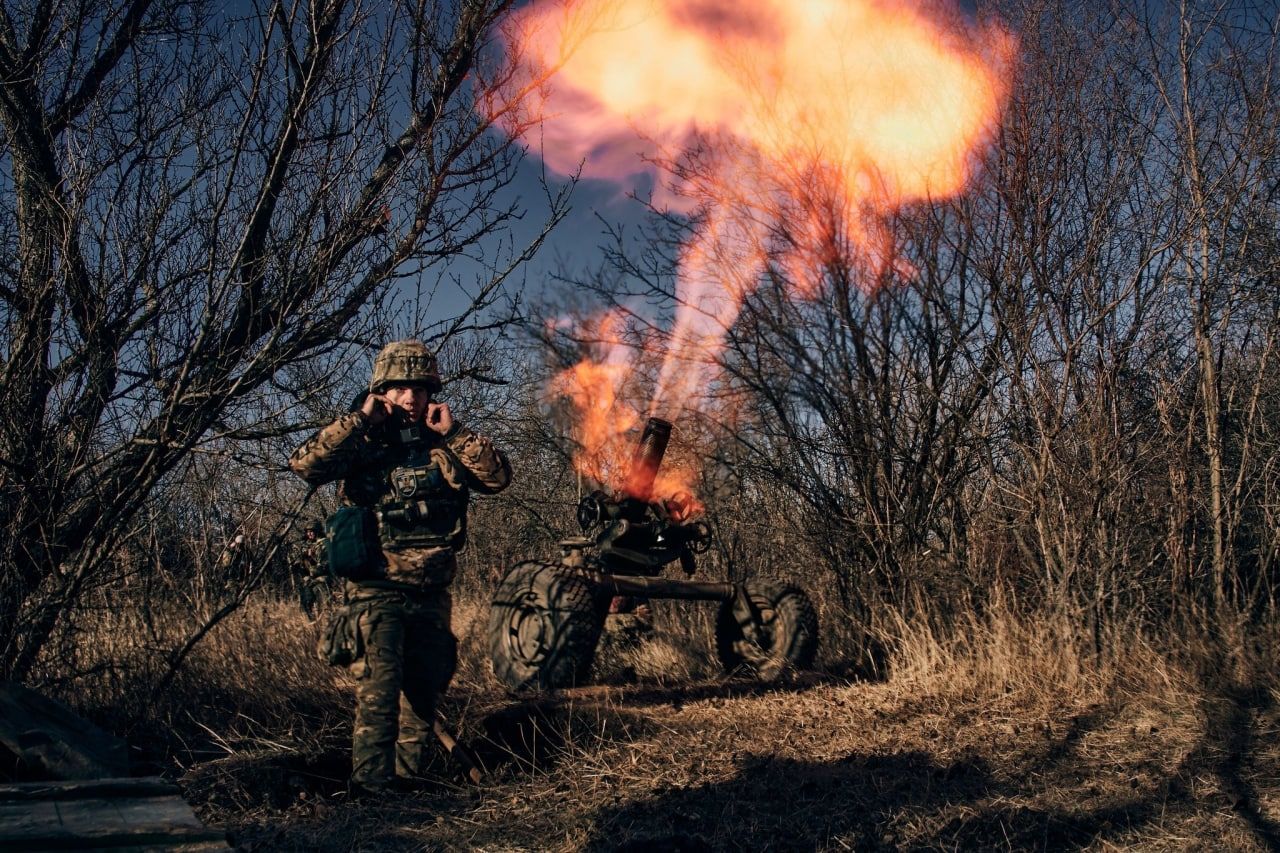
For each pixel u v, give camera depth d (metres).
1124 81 7.06
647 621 7.82
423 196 5.79
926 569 7.07
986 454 7.02
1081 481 6.54
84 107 5.58
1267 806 4.14
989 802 4.18
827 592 7.98
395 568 4.68
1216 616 6.41
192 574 6.14
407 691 4.74
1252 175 6.85
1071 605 6.38
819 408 7.32
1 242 5.27
